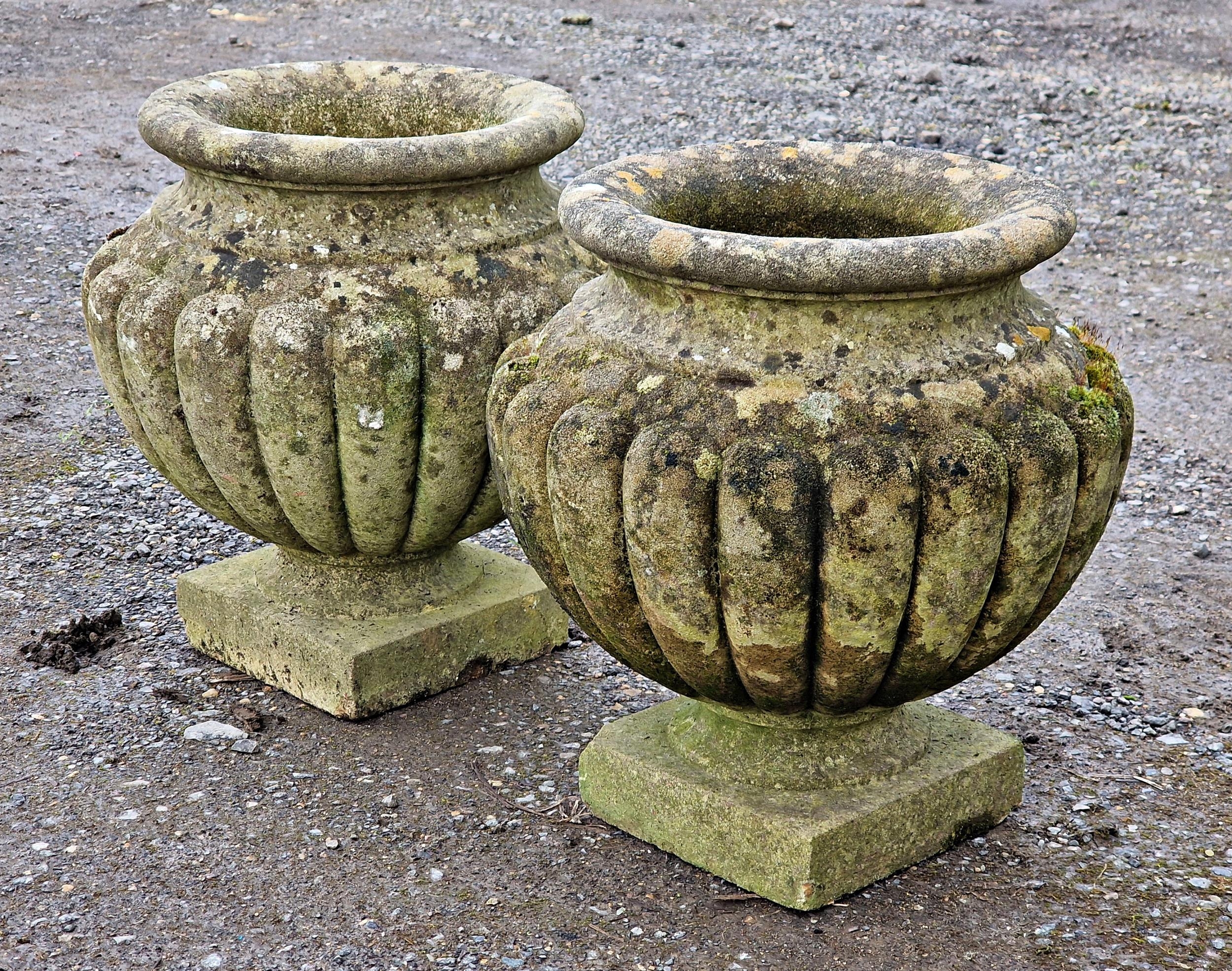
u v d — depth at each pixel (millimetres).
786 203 3248
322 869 3090
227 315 3254
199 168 3346
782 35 10180
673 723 3277
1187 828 3275
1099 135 8500
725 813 2998
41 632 3998
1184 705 3789
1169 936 2906
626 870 3100
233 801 3312
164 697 3723
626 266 2752
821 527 2561
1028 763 3531
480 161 3312
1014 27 10531
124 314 3375
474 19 10383
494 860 3133
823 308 2645
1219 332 6301
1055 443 2639
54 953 2814
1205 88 9336
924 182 3131
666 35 10102
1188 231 7348
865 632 2627
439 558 3840
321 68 3943
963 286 2643
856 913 2959
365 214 3326
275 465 3326
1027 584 2729
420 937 2889
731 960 2826
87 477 4949
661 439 2615
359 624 3680
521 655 3936
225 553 4496
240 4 10688
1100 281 6805
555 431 2748
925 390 2617
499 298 3354
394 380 3229
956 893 3031
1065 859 3156
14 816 3232
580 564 2787
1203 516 4852
